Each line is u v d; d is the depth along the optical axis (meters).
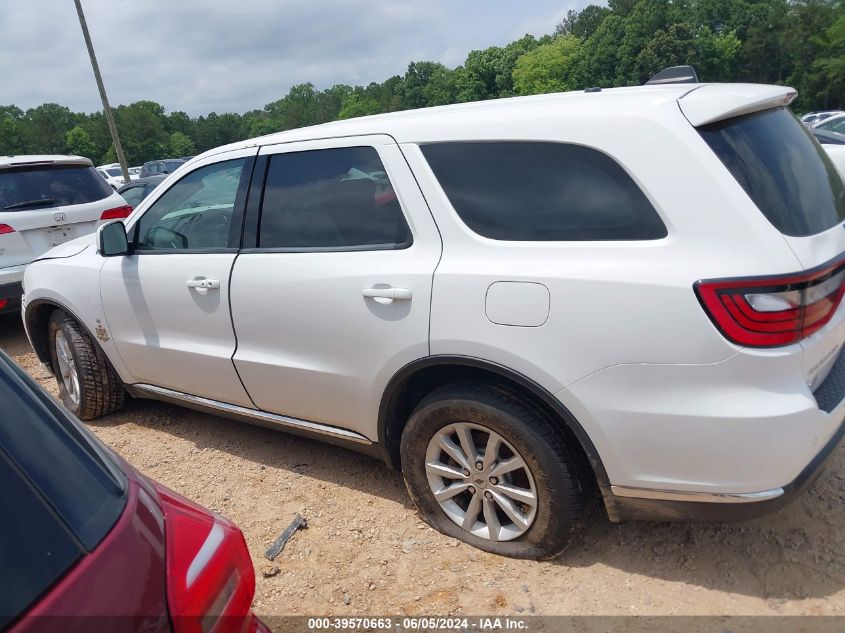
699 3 82.50
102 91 20.83
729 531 2.82
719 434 2.16
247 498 3.46
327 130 3.14
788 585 2.49
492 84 103.94
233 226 3.37
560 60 83.25
